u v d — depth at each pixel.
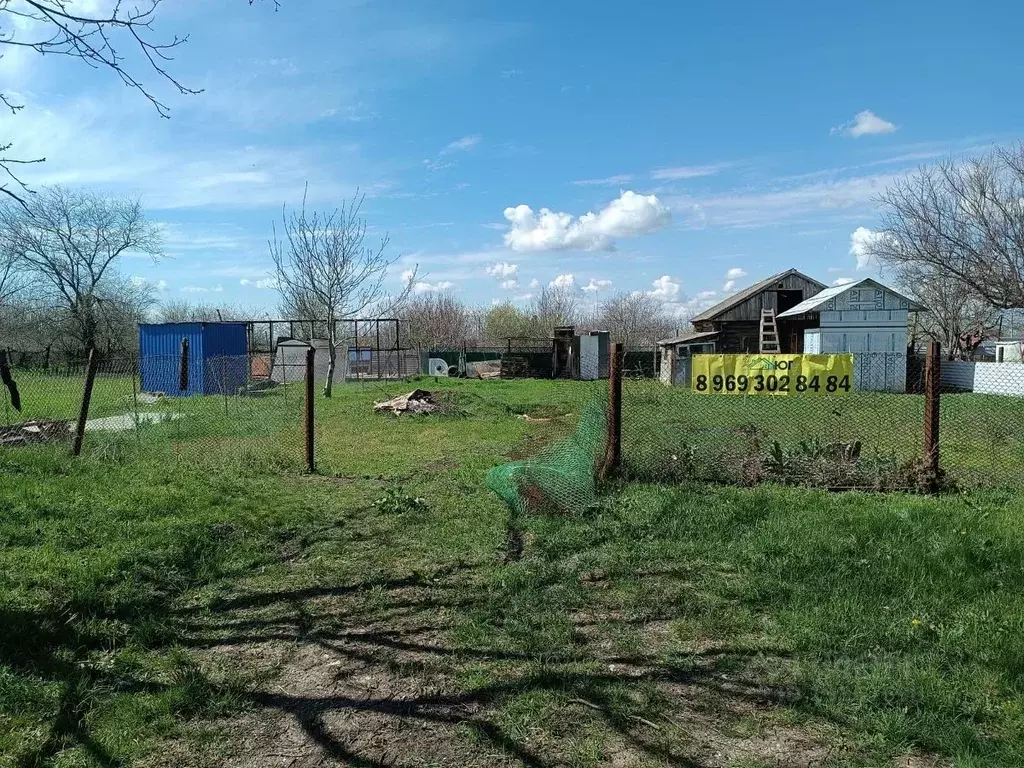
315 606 4.23
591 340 35.00
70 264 37.22
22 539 5.23
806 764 2.63
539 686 3.21
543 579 4.54
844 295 26.12
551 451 7.83
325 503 6.68
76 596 4.15
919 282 31.34
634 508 6.05
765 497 6.33
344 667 3.46
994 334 37.34
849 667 3.31
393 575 4.72
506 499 6.51
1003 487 7.04
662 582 4.49
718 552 4.97
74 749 2.76
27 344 37.12
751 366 7.76
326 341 29.22
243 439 11.20
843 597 4.09
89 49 4.66
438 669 3.42
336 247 22.72
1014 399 18.06
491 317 59.03
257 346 33.59
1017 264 26.23
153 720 2.97
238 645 3.72
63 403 15.25
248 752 2.76
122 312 39.44
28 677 3.25
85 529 5.46
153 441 10.39
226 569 4.83
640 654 3.53
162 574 4.65
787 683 3.21
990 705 2.96
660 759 2.68
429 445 11.41
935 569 4.44
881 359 25.92
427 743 2.81
